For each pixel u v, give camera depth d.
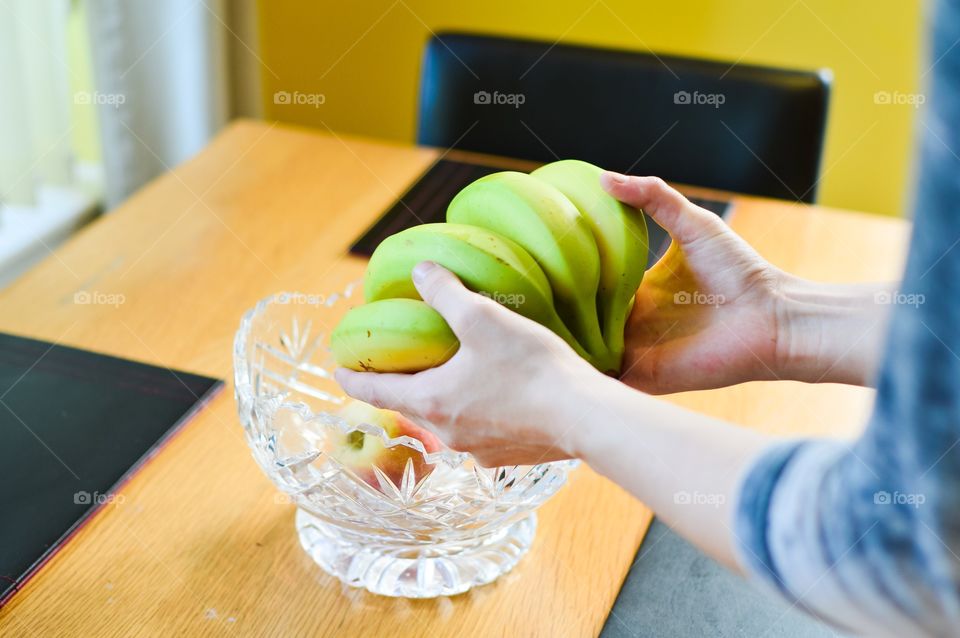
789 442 0.43
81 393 0.77
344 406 0.66
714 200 1.10
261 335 0.71
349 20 1.99
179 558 0.64
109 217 1.03
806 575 0.40
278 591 0.62
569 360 0.53
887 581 0.38
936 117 0.31
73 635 0.58
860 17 1.75
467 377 0.54
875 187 1.89
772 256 1.01
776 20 1.80
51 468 0.69
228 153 1.16
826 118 1.20
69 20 1.84
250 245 0.99
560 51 1.25
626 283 0.62
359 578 0.63
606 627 0.60
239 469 0.72
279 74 2.06
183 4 1.78
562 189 0.63
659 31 1.88
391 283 0.60
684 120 1.23
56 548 0.63
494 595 0.62
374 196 1.09
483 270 0.56
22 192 1.77
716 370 0.70
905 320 0.34
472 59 1.26
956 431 0.34
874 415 0.37
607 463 0.50
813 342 0.68
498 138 1.29
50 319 0.87
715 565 0.65
